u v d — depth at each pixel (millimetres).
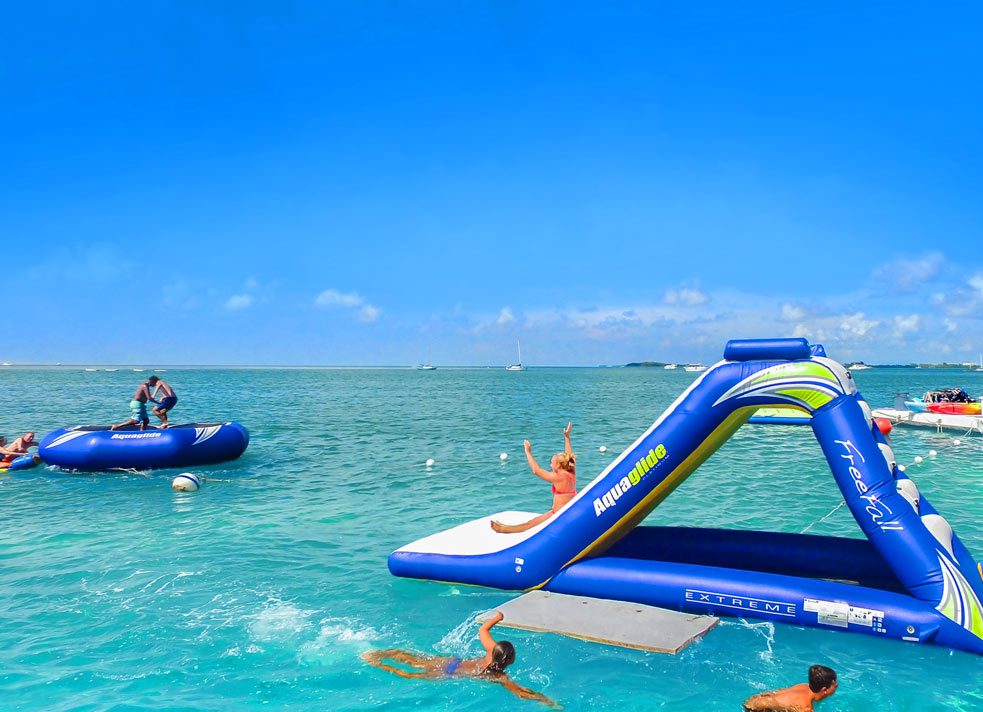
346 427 27438
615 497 7309
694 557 8078
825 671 5266
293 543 9891
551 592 7531
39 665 5926
